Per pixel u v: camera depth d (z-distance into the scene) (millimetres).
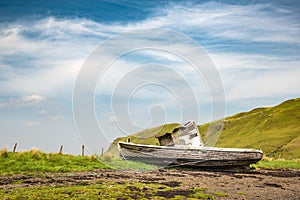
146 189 9609
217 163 17047
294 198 9312
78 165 16031
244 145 80250
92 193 8602
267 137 86500
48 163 15664
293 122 96250
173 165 17375
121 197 8227
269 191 10469
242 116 118688
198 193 9227
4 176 12164
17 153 16984
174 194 8930
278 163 23188
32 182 10711
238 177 14367
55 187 9625
